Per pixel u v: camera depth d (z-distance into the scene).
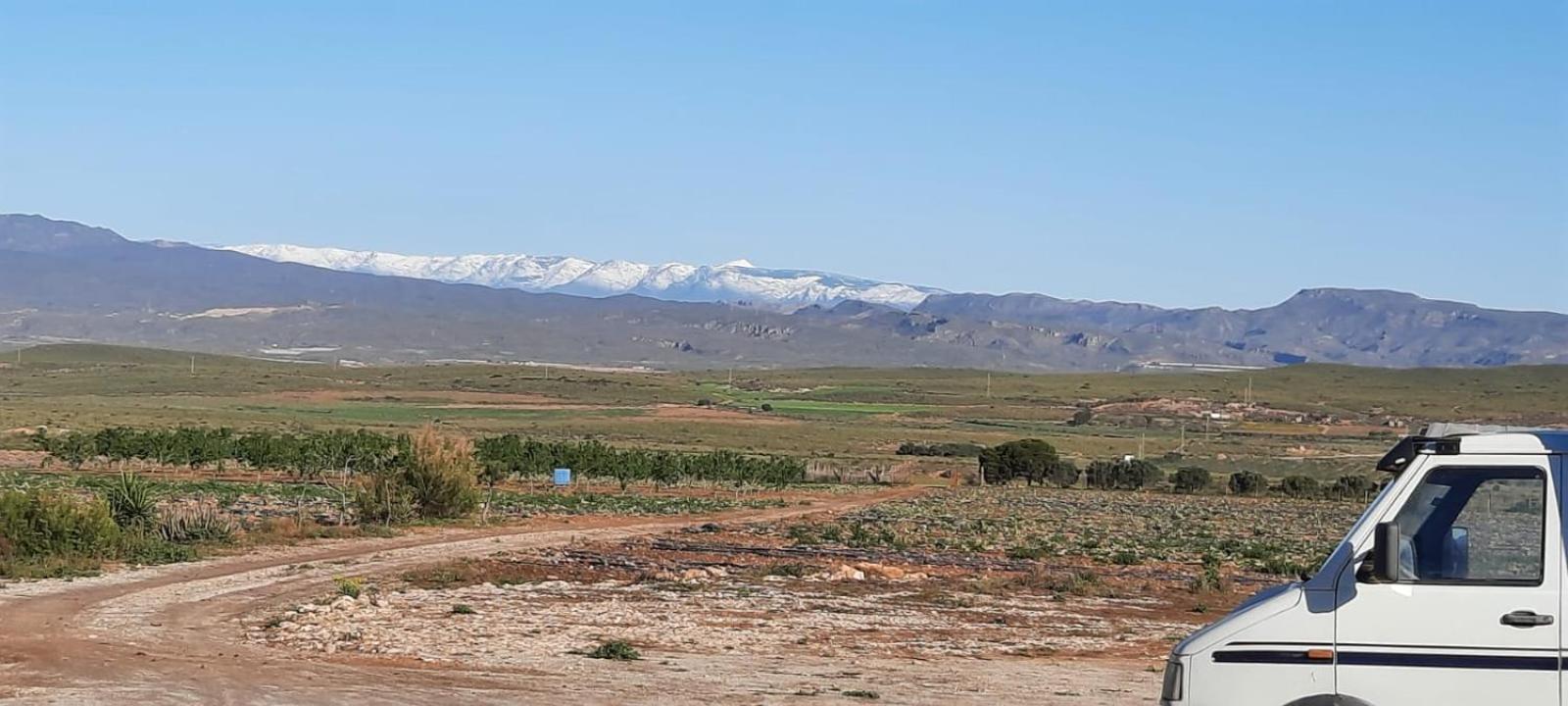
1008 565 50.56
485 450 102.25
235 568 43.31
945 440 196.38
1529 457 12.02
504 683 21.45
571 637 27.41
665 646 26.69
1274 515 93.62
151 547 46.06
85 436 103.75
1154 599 38.94
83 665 22.94
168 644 25.92
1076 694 21.56
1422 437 12.33
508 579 40.94
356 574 41.69
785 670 23.78
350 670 22.73
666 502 90.38
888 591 39.00
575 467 104.31
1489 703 11.91
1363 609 12.14
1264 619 12.34
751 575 43.03
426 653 24.81
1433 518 12.23
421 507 67.06
